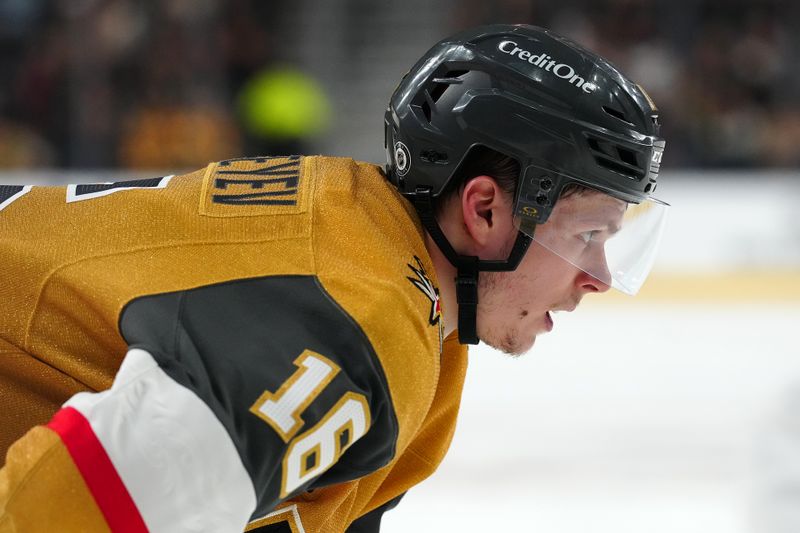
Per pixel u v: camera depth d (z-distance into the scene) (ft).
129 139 87.25
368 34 105.70
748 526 33.32
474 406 44.83
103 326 14.90
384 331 13.97
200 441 12.57
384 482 19.33
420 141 16.92
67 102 86.48
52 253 15.47
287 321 13.82
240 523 12.97
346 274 14.55
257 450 13.00
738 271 70.59
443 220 17.17
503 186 16.67
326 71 103.04
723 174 78.89
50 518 12.26
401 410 14.24
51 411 15.56
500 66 16.65
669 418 43.47
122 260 15.07
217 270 14.62
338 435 13.53
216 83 91.40
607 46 93.04
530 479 36.86
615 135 16.38
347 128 103.14
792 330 58.34
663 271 71.00
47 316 15.28
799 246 70.38
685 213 71.00
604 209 16.84
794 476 36.06
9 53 87.86
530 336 17.85
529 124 16.28
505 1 94.68
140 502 12.43
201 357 13.32
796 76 91.81
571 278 17.31
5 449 15.74
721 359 52.54
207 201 15.99
